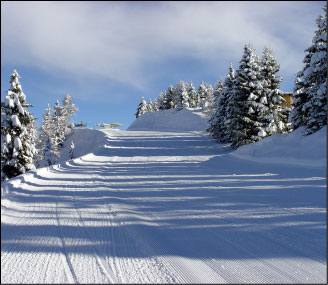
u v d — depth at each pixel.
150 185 8.42
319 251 3.35
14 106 17.22
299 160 13.62
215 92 38.72
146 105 93.19
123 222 4.52
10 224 4.43
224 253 3.34
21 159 17.33
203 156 19.67
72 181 9.17
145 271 2.88
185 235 3.95
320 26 17.00
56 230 4.12
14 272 2.84
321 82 16.38
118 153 22.08
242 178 9.70
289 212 5.11
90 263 3.05
